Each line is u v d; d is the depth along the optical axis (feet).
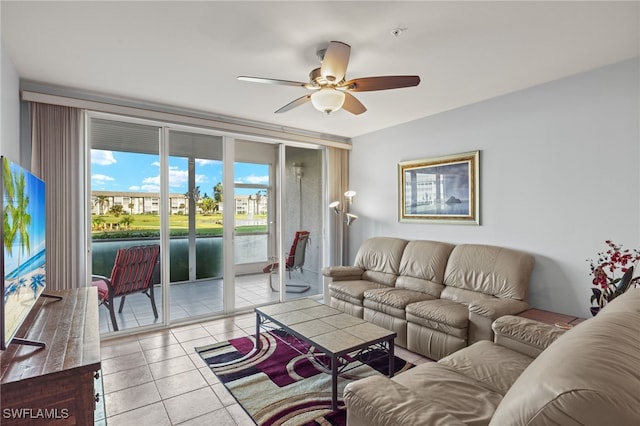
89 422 4.50
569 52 7.91
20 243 5.41
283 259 15.35
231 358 9.48
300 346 10.34
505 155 10.77
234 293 13.82
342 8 6.13
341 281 13.53
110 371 8.70
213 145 13.46
